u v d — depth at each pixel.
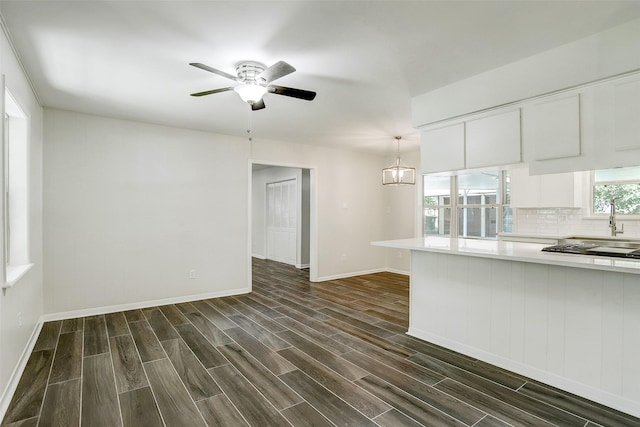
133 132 4.20
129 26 2.08
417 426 1.91
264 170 8.86
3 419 1.98
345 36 2.22
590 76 2.28
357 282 5.86
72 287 3.83
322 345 3.09
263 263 8.02
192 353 2.89
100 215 3.99
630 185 3.96
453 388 2.33
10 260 2.81
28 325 2.91
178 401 2.17
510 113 2.73
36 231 3.34
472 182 5.56
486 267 2.76
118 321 3.72
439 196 6.02
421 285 3.28
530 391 2.29
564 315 2.32
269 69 2.27
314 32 2.16
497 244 3.15
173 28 2.11
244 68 2.58
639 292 2.01
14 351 2.38
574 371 2.26
